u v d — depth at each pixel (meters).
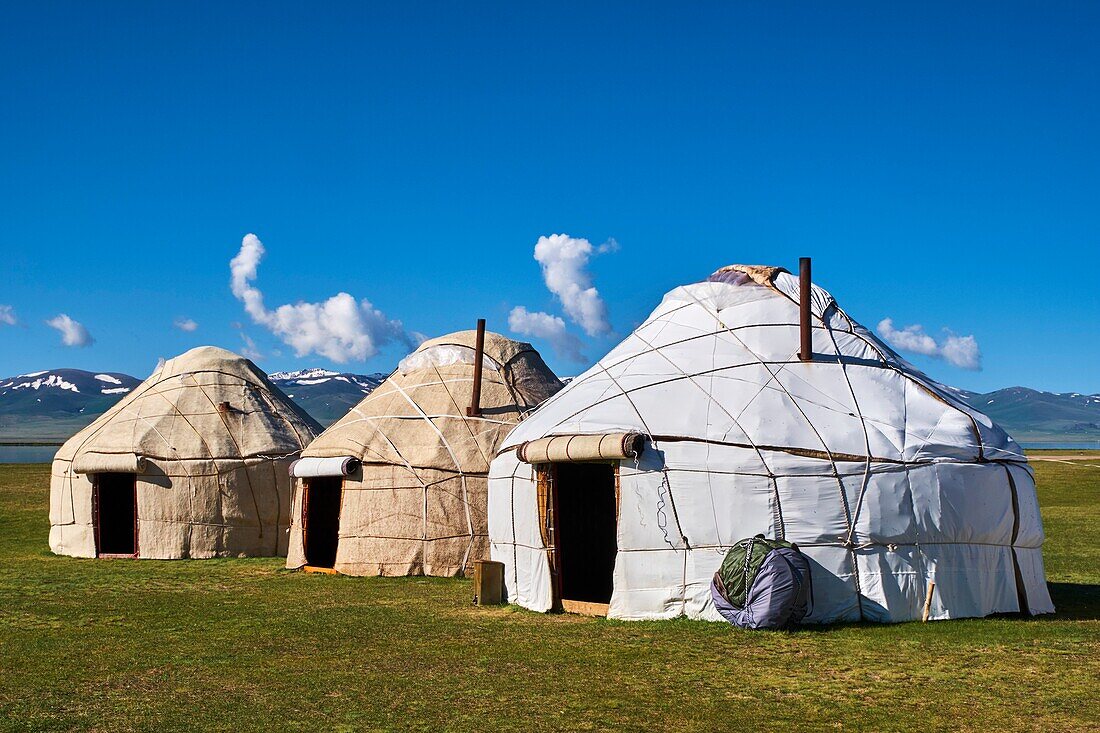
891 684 8.98
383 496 18.64
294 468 19.77
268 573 18.97
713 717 7.96
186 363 23.89
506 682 9.22
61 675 9.68
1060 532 25.92
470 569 18.28
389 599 15.26
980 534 12.90
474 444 18.97
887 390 13.69
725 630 11.67
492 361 20.61
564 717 8.01
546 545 13.98
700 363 13.95
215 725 7.87
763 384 13.43
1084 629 11.70
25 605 14.66
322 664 10.12
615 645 10.98
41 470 56.12
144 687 9.15
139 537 21.66
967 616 12.60
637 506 12.91
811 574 12.06
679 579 12.59
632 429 13.24
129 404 23.20
